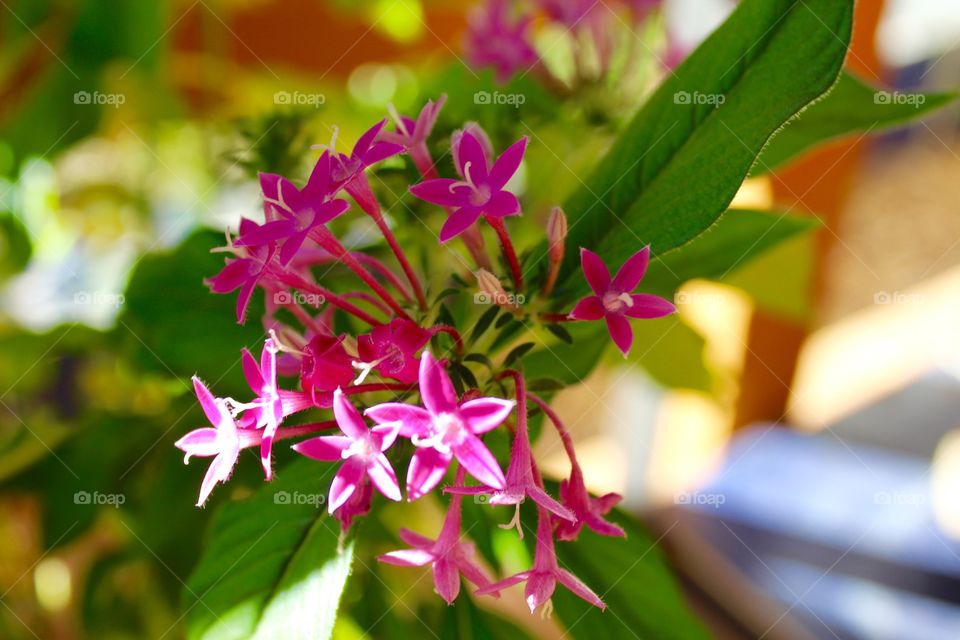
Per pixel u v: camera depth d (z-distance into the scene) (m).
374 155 0.18
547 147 0.27
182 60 0.35
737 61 0.20
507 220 0.26
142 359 0.24
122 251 0.36
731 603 0.36
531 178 0.27
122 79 0.31
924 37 0.36
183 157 0.35
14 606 0.30
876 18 0.29
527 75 0.27
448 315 0.20
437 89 0.27
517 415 0.19
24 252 0.32
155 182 0.36
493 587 0.18
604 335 0.22
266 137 0.25
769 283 0.29
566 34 0.28
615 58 0.28
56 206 0.34
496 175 0.18
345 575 0.20
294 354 0.19
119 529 0.28
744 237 0.24
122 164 0.35
